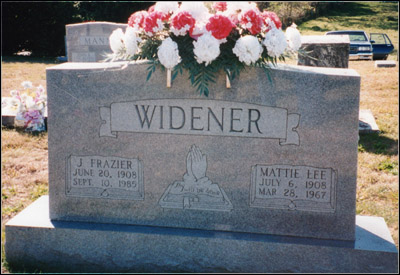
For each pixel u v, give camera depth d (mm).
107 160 3828
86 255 3811
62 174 3896
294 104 3523
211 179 3729
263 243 3602
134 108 3719
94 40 10281
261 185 3678
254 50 3320
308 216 3658
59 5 20250
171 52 3363
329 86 3461
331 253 3527
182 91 3635
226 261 3674
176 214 3814
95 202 3896
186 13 3375
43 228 3811
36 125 7730
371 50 18312
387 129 7738
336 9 37906
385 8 38781
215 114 3633
